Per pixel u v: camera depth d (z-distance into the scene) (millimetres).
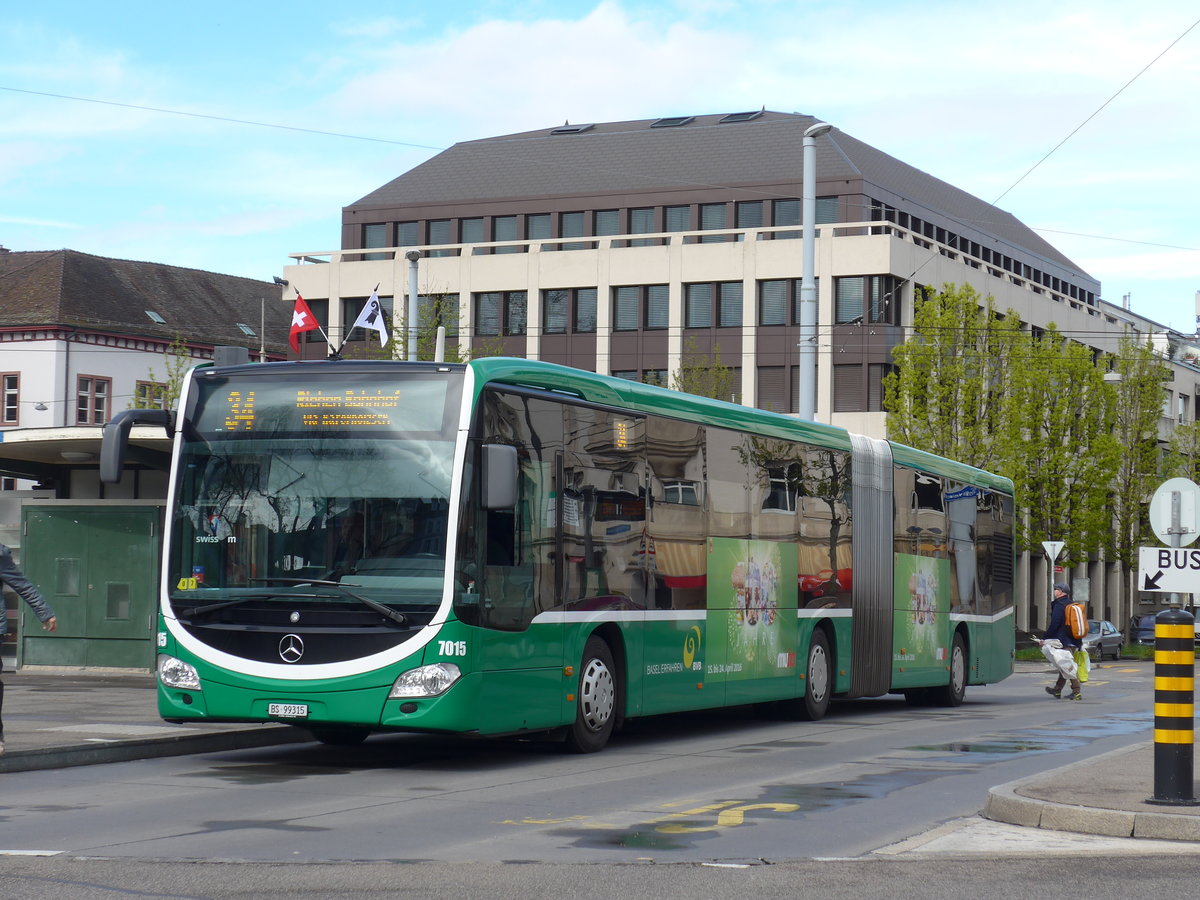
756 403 64375
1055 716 22688
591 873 8641
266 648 13469
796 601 19875
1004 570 27812
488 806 11422
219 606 13648
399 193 75125
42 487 27938
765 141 71000
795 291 64125
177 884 8156
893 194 69938
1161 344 90688
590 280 67188
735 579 18266
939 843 9742
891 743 17250
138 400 75625
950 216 74812
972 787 12953
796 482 20000
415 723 13188
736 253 64875
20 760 13359
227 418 14062
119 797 11789
